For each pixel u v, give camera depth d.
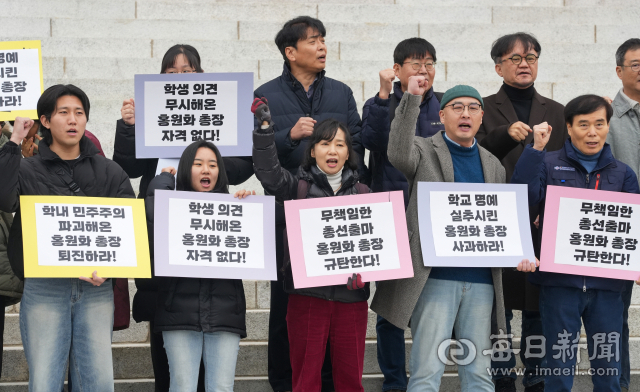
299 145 5.04
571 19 9.02
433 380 4.40
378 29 8.62
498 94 5.44
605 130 4.62
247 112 4.95
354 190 4.49
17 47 4.99
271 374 4.99
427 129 5.20
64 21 8.22
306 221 4.33
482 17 8.98
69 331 4.19
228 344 4.26
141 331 5.48
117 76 7.69
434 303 4.41
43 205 4.15
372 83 7.71
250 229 4.39
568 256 4.48
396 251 4.31
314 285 4.25
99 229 4.21
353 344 4.35
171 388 4.21
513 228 4.43
